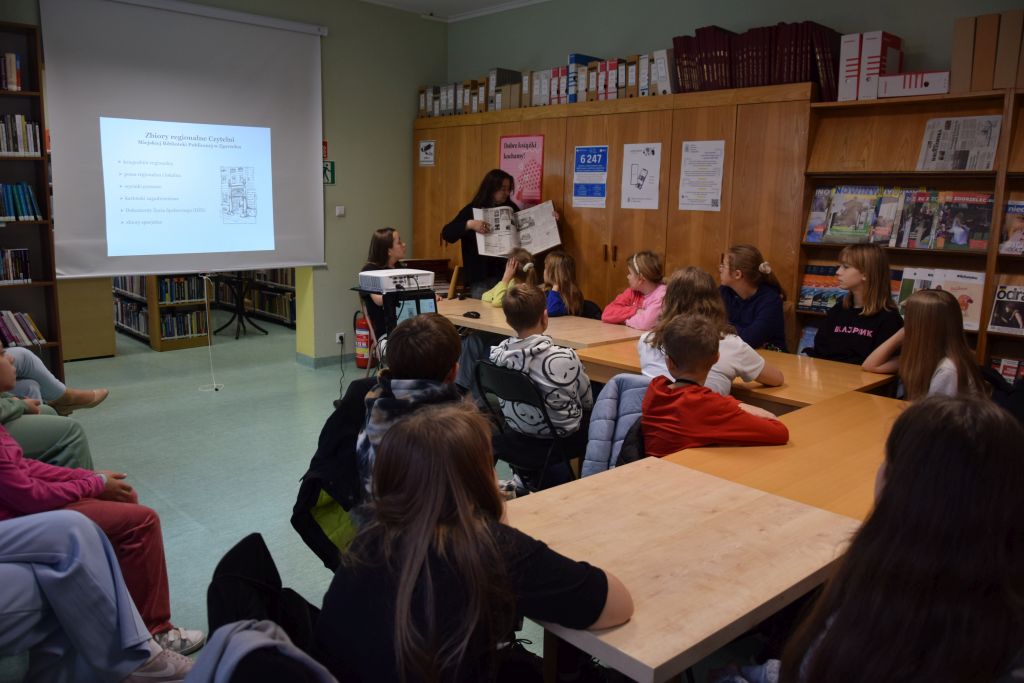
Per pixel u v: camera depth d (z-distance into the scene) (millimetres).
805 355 3818
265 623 1044
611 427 2531
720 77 4516
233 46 5527
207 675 944
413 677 1096
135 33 5094
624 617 1233
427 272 4164
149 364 6305
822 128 4273
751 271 3818
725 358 2828
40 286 4953
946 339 2641
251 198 5773
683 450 2150
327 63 6031
